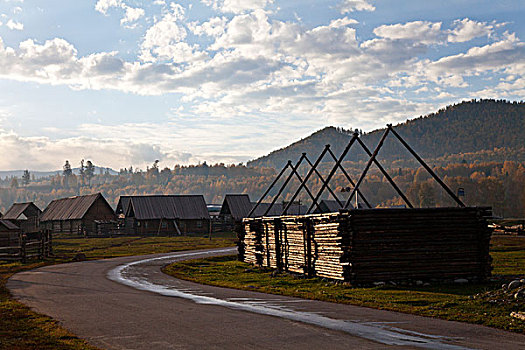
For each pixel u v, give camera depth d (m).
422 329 12.89
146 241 71.19
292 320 14.23
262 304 17.70
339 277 23.92
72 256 46.66
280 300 18.86
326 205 93.44
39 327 13.56
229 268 35.12
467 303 16.70
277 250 31.70
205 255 46.91
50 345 11.40
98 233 83.69
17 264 38.59
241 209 92.69
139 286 24.30
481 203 172.50
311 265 27.22
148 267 35.62
